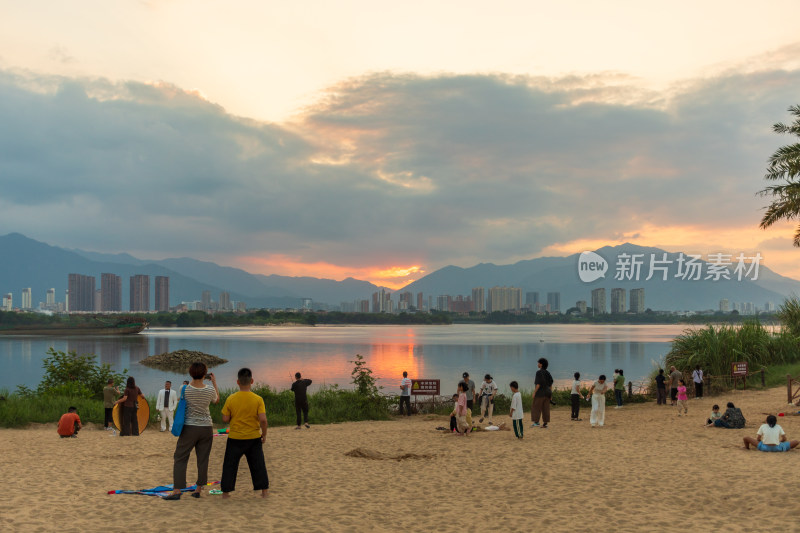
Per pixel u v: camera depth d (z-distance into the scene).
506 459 13.45
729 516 8.52
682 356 33.62
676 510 8.93
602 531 7.94
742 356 32.56
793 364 34.72
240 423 9.40
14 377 52.34
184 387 9.40
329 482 11.17
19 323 180.75
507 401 27.69
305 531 7.84
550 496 9.96
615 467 12.24
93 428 21.95
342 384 42.72
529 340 120.19
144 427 20.11
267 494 9.63
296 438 17.88
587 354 74.25
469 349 86.62
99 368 31.41
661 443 15.35
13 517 8.14
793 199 27.31
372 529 8.05
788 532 7.67
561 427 19.36
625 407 26.84
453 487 10.75
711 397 28.45
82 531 7.55
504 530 8.07
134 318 171.38
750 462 12.42
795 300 39.25
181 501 9.21
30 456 14.47
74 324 172.88
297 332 190.00
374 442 16.70
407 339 128.12
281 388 40.09
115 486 10.47
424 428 20.69
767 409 22.47
